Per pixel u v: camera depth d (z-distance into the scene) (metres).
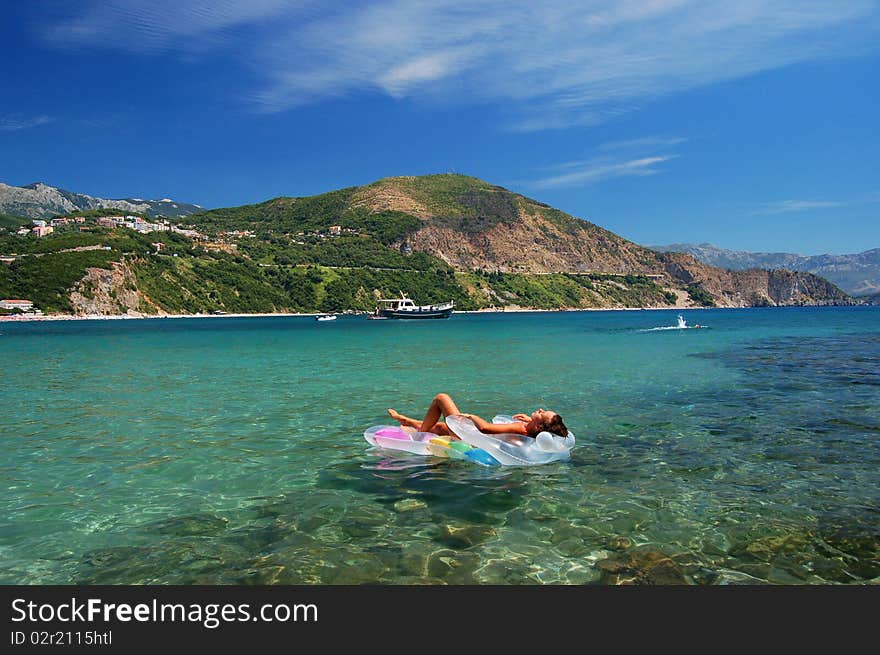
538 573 4.25
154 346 35.78
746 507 5.52
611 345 32.16
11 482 6.59
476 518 5.30
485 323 91.94
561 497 5.86
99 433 9.30
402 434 8.05
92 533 5.02
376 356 26.27
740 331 48.00
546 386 14.89
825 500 5.70
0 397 13.49
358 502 5.77
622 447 8.05
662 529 5.01
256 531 5.02
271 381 16.50
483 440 7.29
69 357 26.77
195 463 7.38
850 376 15.68
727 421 9.82
